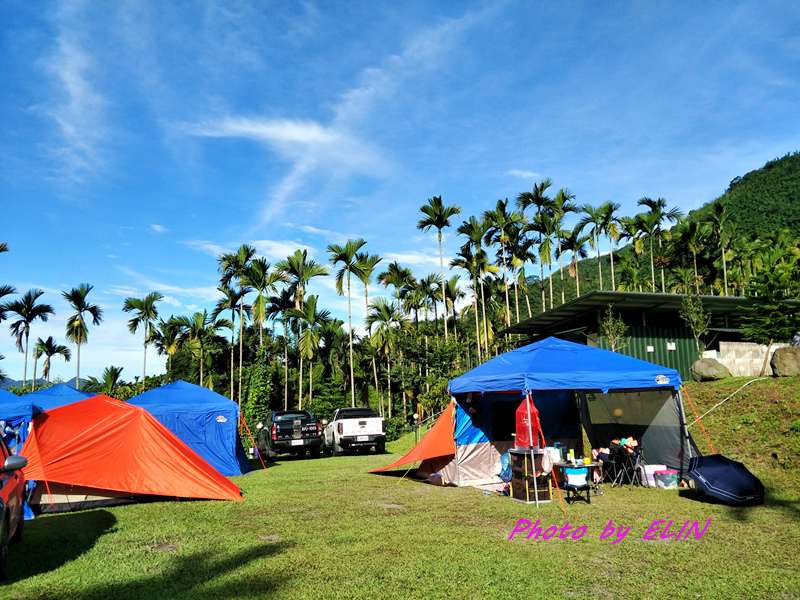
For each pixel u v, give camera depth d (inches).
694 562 225.6
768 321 671.1
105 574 214.5
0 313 1498.5
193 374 1667.1
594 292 825.5
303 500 382.3
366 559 232.5
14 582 204.5
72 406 388.8
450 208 1327.5
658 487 411.8
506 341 1249.4
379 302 1477.6
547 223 1422.2
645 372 400.8
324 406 1363.2
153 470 385.7
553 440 497.4
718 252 1963.6
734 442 453.1
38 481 354.6
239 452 594.9
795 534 266.4
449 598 187.3
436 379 1144.2
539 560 229.5
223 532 286.2
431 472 484.7
